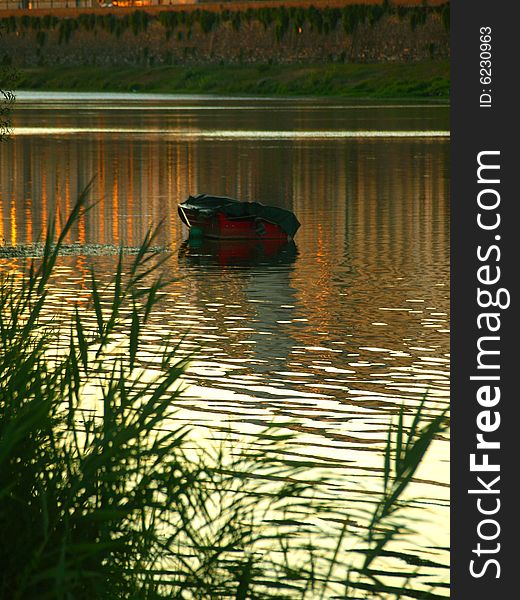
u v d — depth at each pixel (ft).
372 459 82.94
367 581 61.26
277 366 112.88
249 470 57.67
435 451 85.66
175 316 136.77
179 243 204.64
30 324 56.03
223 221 207.21
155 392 52.21
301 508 68.90
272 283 162.91
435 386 105.60
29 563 44.62
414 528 70.08
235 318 136.67
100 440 51.06
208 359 115.03
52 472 51.34
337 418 94.53
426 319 136.05
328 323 134.41
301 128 587.68
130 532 50.37
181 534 58.13
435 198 275.59
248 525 56.18
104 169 354.74
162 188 300.61
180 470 52.75
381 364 114.01
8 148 441.27
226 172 346.74
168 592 53.31
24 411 50.42
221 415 94.27
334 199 274.77
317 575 60.59
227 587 54.39
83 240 204.95
